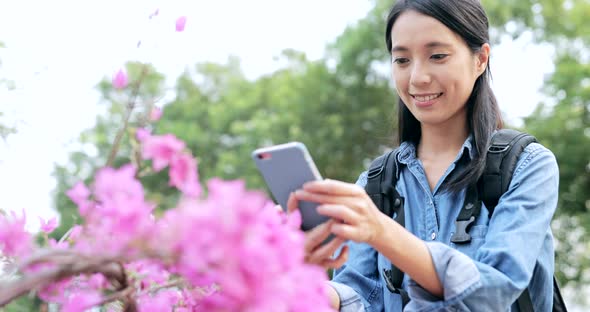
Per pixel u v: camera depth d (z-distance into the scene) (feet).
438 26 5.90
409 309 4.95
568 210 36.76
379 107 45.03
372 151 45.03
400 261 4.60
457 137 6.42
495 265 5.16
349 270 6.34
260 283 2.94
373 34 43.55
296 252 3.10
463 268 4.77
